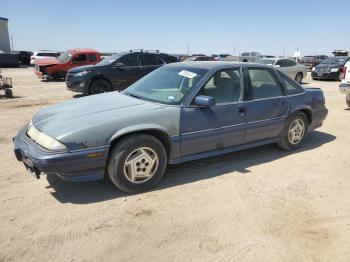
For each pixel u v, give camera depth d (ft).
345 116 29.32
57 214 11.86
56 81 63.26
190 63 17.29
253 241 10.55
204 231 11.03
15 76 73.72
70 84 39.42
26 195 13.23
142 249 10.05
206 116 14.83
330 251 10.14
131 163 13.12
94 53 66.54
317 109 19.77
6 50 132.36
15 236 10.55
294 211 12.39
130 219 11.62
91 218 11.64
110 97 15.94
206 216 11.92
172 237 10.67
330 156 18.33
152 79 16.96
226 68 16.01
